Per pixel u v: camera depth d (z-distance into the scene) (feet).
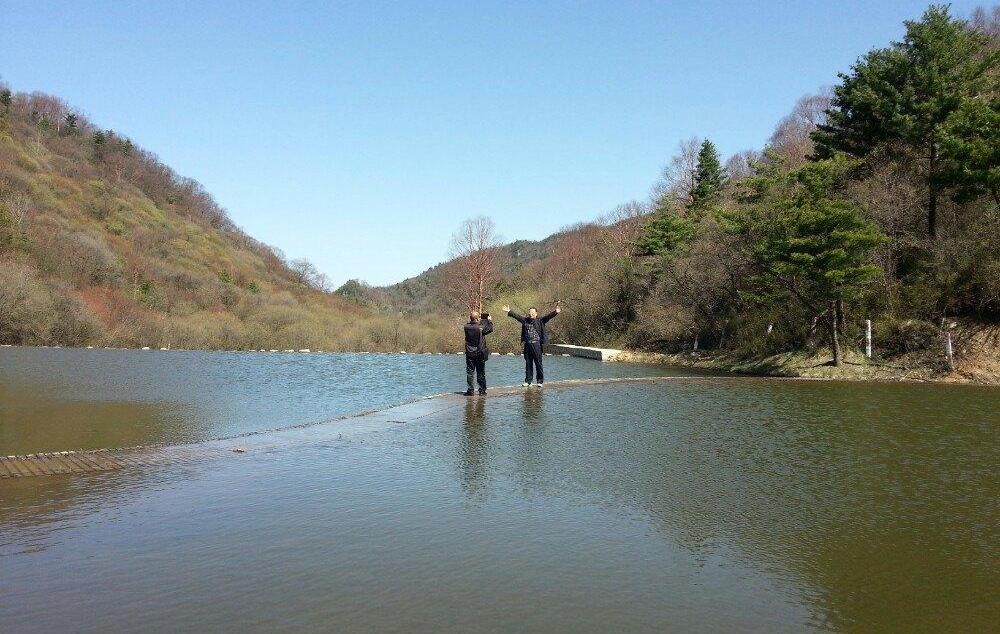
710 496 22.16
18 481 23.66
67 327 173.78
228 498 21.34
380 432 33.96
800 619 13.15
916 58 99.50
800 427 36.70
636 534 18.17
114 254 245.65
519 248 526.57
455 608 13.21
